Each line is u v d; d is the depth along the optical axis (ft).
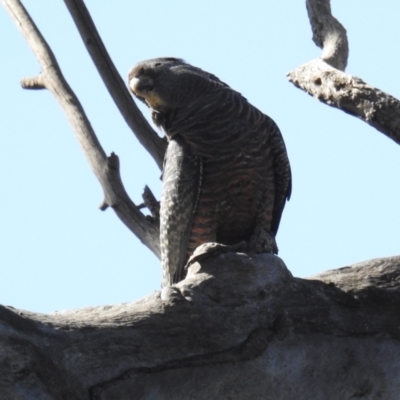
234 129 45.50
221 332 33.83
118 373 31.50
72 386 30.40
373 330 35.81
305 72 45.91
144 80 47.21
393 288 36.83
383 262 37.99
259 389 33.78
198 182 45.52
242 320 34.40
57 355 30.76
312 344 34.81
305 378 34.47
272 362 33.96
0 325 29.71
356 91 43.55
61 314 33.04
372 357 35.42
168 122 47.85
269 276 35.58
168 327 33.22
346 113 44.80
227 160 45.39
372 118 43.14
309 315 35.32
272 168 47.42
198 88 47.16
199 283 34.86
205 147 45.52
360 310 36.01
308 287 36.17
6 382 28.86
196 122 45.98
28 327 30.71
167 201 45.93
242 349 33.73
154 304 33.91
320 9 49.11
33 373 29.27
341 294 36.32
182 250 46.03
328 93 44.47
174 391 32.40
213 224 46.21
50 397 29.27
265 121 47.01
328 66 45.03
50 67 55.98
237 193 45.83
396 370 35.60
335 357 34.96
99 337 31.83
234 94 47.01
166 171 46.57
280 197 48.70
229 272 35.27
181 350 32.86
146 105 49.21
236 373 33.40
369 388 35.24
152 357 32.27
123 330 32.42
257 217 46.78
